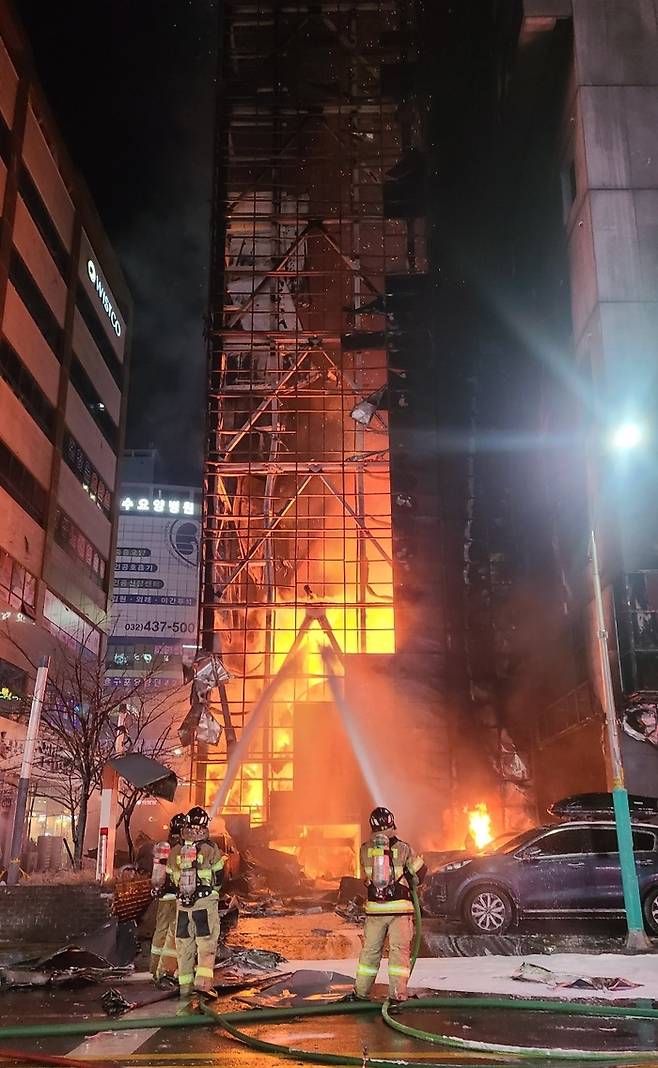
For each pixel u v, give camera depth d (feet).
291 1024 23.15
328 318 122.83
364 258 123.34
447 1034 21.77
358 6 130.82
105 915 34.81
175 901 30.45
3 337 122.83
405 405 110.42
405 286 118.21
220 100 128.57
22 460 130.21
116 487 187.52
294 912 62.39
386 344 114.83
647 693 66.80
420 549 103.09
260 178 126.62
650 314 73.97
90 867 60.80
